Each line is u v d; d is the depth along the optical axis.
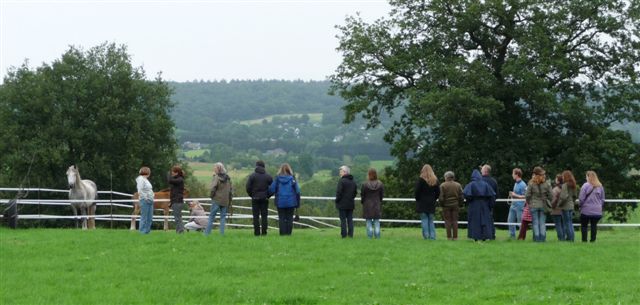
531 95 43.12
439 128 45.97
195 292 15.30
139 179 25.02
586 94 47.25
